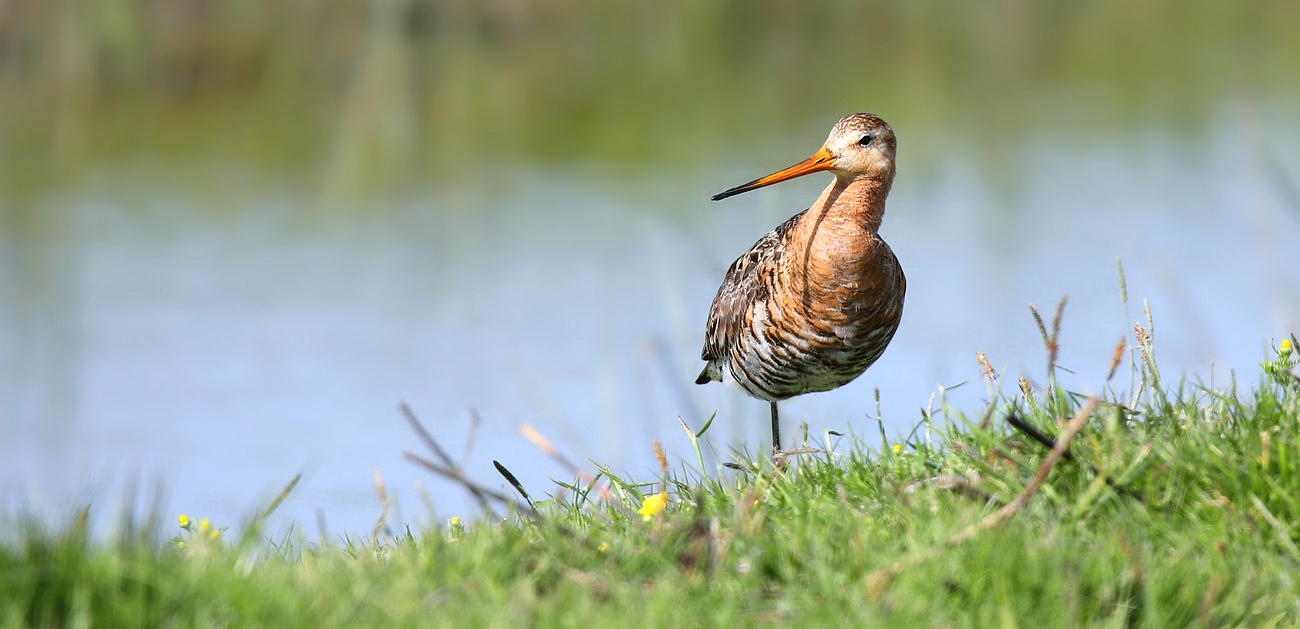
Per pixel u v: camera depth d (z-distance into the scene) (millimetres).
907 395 13352
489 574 5980
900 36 34875
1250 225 19141
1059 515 6355
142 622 5520
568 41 32375
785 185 19734
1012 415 6527
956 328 15695
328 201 22047
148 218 20984
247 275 18688
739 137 25109
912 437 9109
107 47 27844
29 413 14297
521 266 18656
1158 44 34844
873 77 30703
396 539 7332
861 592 5750
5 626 5422
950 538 5977
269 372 15336
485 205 21688
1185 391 9570
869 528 6480
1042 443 6688
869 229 9188
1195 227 19172
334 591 5871
